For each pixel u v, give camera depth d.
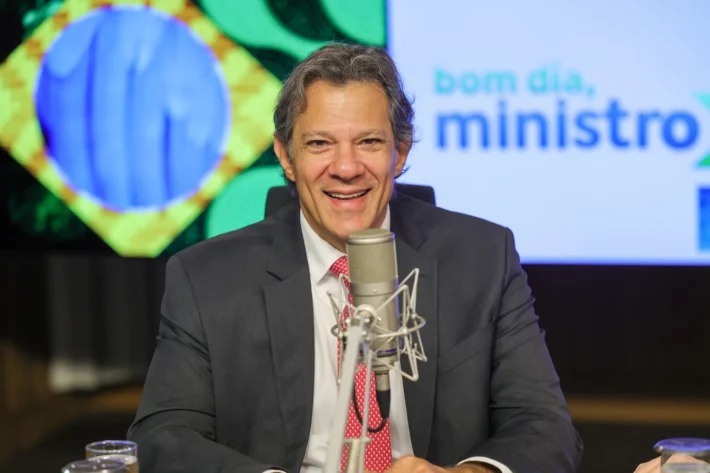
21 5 4.82
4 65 4.85
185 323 2.17
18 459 4.99
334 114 2.00
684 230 4.47
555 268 5.34
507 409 2.17
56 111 4.84
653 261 4.49
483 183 4.54
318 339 2.18
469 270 2.25
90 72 4.80
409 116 2.11
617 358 5.30
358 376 2.08
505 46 4.50
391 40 4.55
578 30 4.46
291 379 2.13
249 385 2.15
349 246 1.53
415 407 2.13
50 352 5.61
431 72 4.54
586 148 4.49
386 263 1.52
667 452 1.55
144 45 4.77
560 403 2.15
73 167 4.85
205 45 4.73
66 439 5.21
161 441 2.00
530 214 4.52
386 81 2.03
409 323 2.13
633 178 4.48
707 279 5.21
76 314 5.62
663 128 4.46
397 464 1.82
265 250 2.24
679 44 4.43
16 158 4.88
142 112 4.78
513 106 4.51
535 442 2.01
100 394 5.59
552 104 4.50
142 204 4.82
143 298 5.60
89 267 5.60
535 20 4.48
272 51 4.69
